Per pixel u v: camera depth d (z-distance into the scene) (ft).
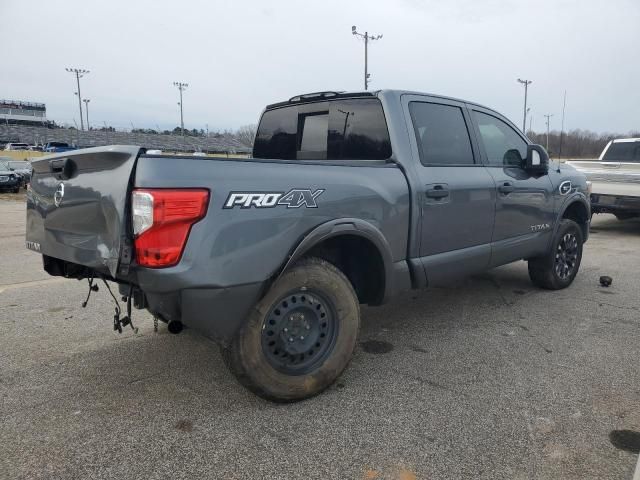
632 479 7.75
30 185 12.00
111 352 13.02
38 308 16.65
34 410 10.13
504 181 15.33
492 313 16.37
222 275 8.88
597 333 14.51
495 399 10.58
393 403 10.43
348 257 12.09
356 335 11.14
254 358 9.68
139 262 8.54
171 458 8.59
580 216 20.03
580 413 10.02
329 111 14.12
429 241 12.99
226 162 9.20
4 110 304.91
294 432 9.36
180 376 11.64
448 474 8.18
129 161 8.54
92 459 8.55
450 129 14.16
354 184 11.04
